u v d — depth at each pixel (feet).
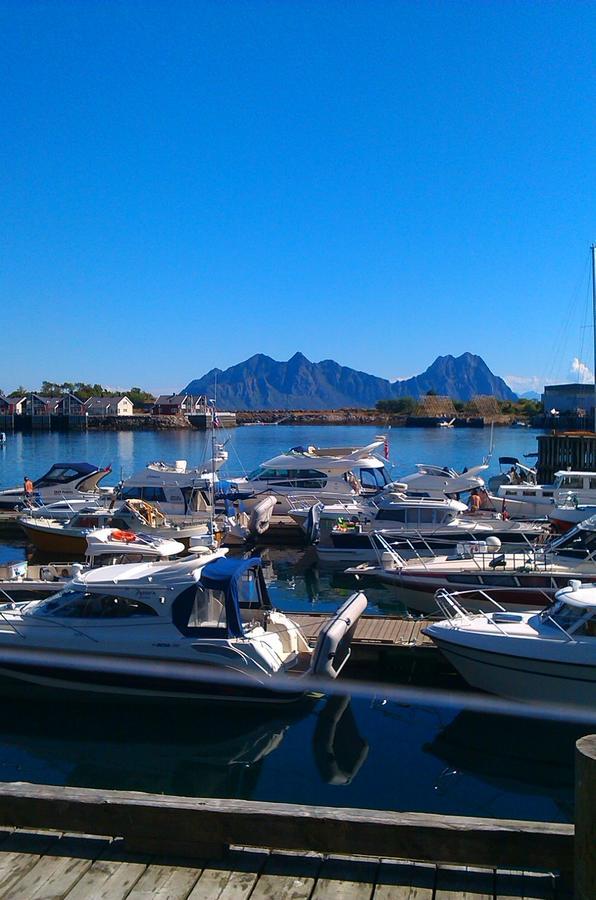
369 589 68.13
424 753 35.76
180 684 39.24
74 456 227.61
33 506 94.94
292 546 86.63
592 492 89.15
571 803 31.63
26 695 41.11
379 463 102.01
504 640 38.09
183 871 16.07
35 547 83.51
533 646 37.29
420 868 16.22
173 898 15.24
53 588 52.11
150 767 34.68
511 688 38.17
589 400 369.09
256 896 15.34
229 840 16.05
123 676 39.52
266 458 209.67
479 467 94.99
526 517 87.25
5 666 40.45
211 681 38.88
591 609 37.27
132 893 15.38
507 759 35.22
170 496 89.30
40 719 39.58
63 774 34.17
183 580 39.99
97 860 16.43
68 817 16.49
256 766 34.60
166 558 59.57
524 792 32.45
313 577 72.64
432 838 15.29
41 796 16.57
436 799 31.76
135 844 16.57
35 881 15.74
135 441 319.88
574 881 14.03
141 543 61.93
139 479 91.66
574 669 36.55
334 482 97.60
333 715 40.09
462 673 40.14
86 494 99.55
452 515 74.74
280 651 40.70
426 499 78.79
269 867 16.25
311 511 79.25
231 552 82.38
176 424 446.19
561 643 36.81
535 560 55.47
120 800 16.47
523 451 238.68
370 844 15.49
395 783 32.99
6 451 251.39
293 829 15.74
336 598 65.10
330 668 38.75
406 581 54.80
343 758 35.24
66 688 40.55
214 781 33.32
